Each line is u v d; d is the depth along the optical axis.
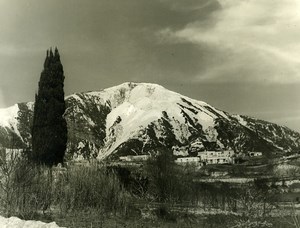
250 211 36.22
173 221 46.38
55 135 60.75
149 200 59.94
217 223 43.25
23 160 38.25
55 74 62.56
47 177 45.03
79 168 48.41
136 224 41.00
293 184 82.19
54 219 36.06
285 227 27.58
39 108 61.75
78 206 42.28
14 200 35.19
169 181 65.50
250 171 117.50
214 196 62.84
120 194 47.47
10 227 25.73
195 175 91.69
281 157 126.81
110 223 38.66
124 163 89.44
